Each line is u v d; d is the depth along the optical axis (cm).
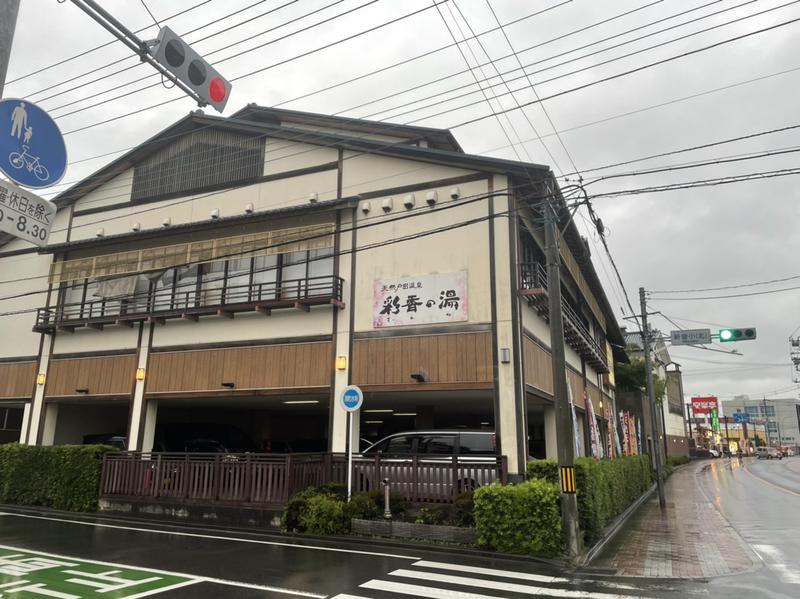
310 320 1572
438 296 1433
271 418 2531
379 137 1781
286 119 1883
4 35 558
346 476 1359
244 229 1734
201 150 1892
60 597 701
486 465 1209
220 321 1695
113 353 1839
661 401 4456
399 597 721
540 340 1585
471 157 1441
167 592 729
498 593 751
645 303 2288
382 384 1442
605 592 771
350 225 1584
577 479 1145
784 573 912
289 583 781
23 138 548
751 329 2111
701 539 1259
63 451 1633
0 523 1326
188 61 745
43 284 2052
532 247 1631
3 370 2044
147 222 1922
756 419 11894
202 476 1405
